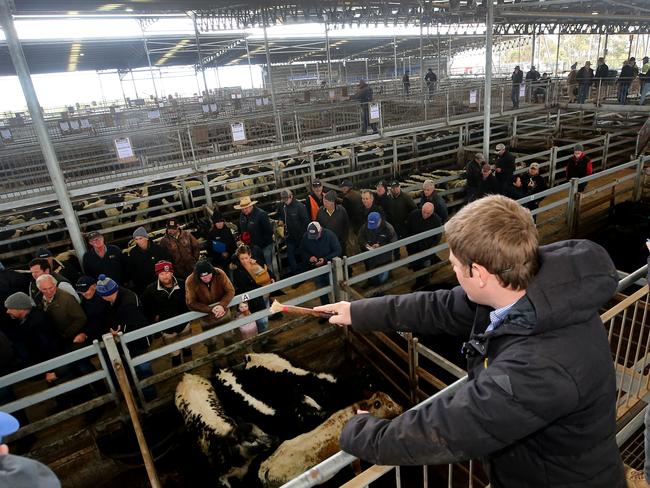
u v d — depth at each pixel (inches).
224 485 150.7
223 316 174.9
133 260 240.8
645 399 107.0
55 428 181.5
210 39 955.3
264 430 158.4
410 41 1160.8
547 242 289.3
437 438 41.0
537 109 640.4
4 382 144.2
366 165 518.9
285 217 269.4
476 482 145.5
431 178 428.8
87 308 180.1
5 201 334.3
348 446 48.0
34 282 206.2
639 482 82.7
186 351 218.8
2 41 719.1
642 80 567.5
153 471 139.7
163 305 196.1
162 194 387.9
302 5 533.0
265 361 183.5
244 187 427.5
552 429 43.1
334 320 64.3
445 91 639.1
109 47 935.7
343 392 167.5
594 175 292.2
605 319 93.7
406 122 583.2
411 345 157.5
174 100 908.6
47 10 469.1
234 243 267.7
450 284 229.5
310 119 620.4
